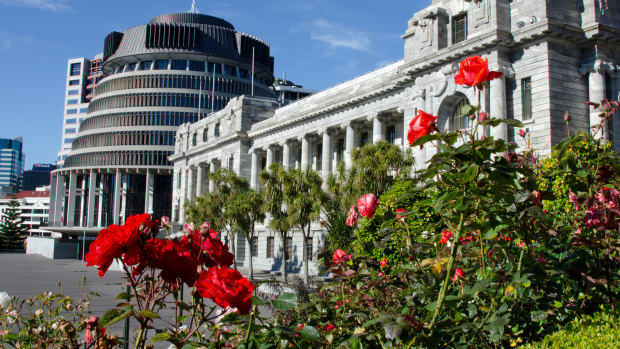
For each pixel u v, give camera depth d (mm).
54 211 128250
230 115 74938
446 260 6570
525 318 6262
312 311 7152
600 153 7020
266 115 73188
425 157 38812
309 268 57000
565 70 33156
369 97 49969
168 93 115312
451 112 37875
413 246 6996
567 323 6145
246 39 122688
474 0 36438
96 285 43969
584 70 33375
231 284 3973
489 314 5988
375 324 5969
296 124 61469
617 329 5480
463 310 6117
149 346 5762
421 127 5605
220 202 54688
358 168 36125
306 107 62312
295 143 63969
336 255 7391
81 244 106562
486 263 7008
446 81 37500
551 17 33094
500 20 34875
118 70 124125
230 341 5609
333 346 6035
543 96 32500
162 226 4863
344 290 7223
